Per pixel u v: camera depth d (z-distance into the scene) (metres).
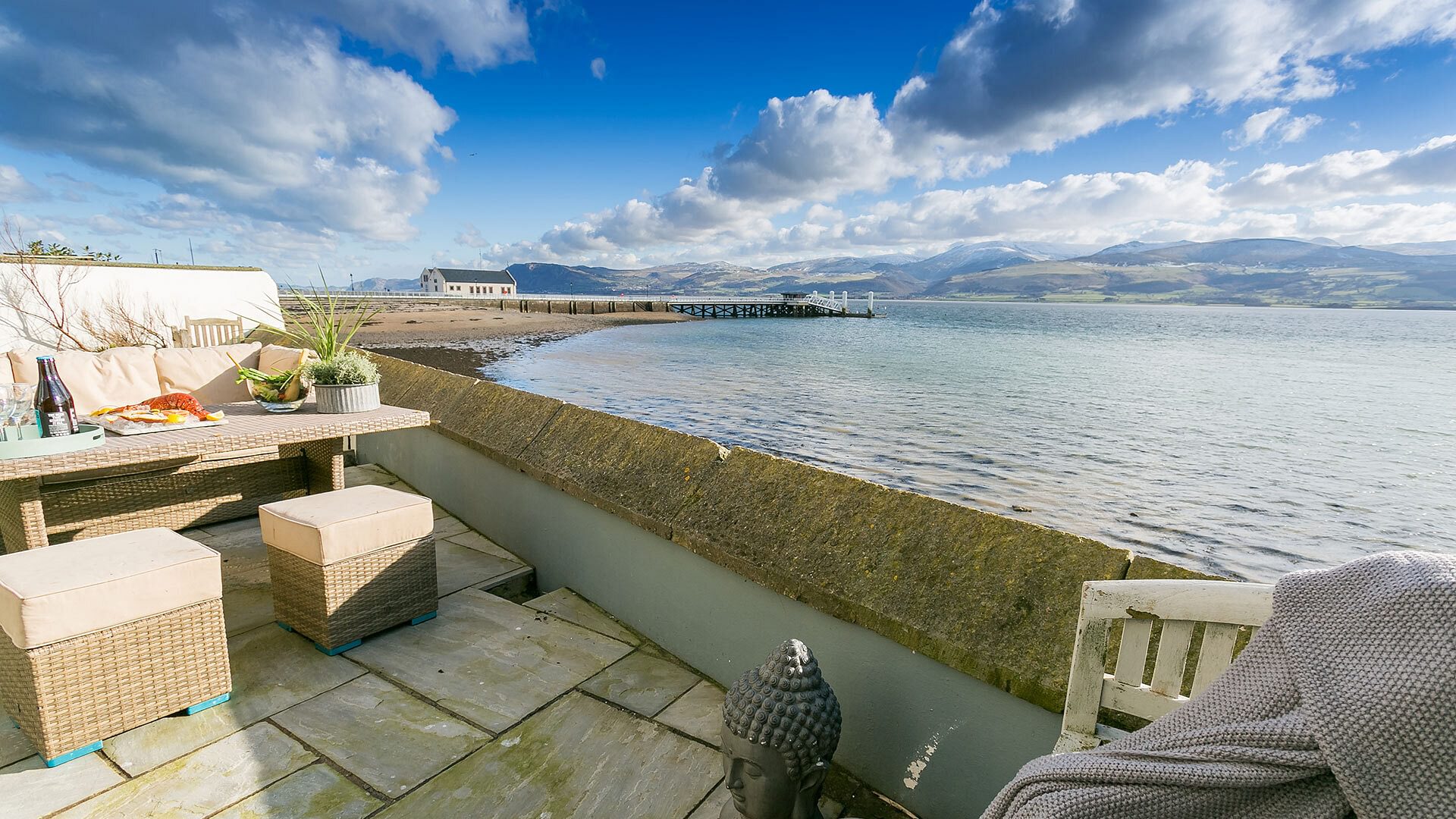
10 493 2.60
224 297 11.26
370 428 3.14
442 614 2.86
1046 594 1.55
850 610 1.81
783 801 1.53
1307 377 29.61
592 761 1.98
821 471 2.21
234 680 2.35
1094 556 1.54
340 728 2.11
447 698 2.28
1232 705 1.02
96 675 1.94
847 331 55.81
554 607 2.94
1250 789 0.94
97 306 9.82
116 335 9.66
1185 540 9.53
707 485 2.42
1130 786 1.00
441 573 3.26
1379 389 25.91
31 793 1.79
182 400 3.05
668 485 2.54
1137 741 1.08
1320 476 13.16
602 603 2.91
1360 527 10.28
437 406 4.09
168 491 3.46
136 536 2.25
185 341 8.08
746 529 2.19
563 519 3.10
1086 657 1.26
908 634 1.68
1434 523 10.47
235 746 2.01
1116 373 29.03
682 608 2.49
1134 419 18.53
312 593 2.50
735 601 2.26
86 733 1.94
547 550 3.24
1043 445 14.88
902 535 1.87
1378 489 12.34
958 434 15.65
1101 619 1.24
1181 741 1.01
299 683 2.34
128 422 2.71
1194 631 1.36
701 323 62.50
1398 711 0.82
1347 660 0.89
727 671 2.33
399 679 2.38
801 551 2.02
